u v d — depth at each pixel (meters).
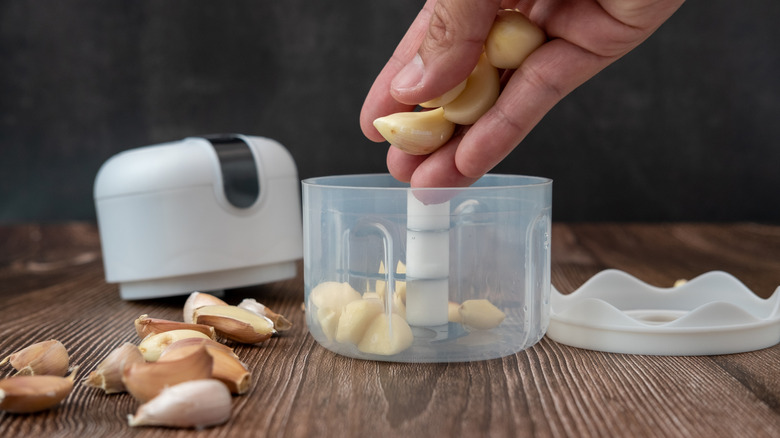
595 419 0.34
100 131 0.97
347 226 0.39
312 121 0.96
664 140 0.95
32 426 0.34
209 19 0.95
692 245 0.75
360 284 0.39
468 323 0.39
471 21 0.35
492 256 0.39
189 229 0.51
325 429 0.33
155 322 0.42
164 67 0.96
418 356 0.39
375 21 0.95
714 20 0.93
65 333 0.46
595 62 0.37
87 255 0.73
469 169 0.38
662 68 0.94
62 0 0.95
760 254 0.69
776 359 0.40
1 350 0.44
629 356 0.41
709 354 0.41
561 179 0.96
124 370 0.35
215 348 0.37
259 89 0.96
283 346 0.43
